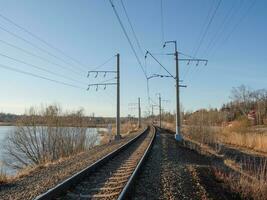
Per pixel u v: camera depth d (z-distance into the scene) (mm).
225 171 21156
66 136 43250
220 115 87062
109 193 12422
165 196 12492
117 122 48875
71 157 25391
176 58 44250
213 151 36250
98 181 14703
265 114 117188
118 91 49219
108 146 35375
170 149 32156
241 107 133125
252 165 27578
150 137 49312
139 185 13930
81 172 14953
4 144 47531
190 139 48312
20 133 42500
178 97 44531
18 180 15133
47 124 42969
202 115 47875
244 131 59844
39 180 15039
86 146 44031
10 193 12406
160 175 16734
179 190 13664
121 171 17516
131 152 27859
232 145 47125
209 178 17609
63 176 15883
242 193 14867
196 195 13266
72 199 11523
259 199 14539
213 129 46219
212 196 13273
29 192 12500
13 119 46312
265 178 17344
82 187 13414
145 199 11844
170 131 78375
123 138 50031
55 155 41406
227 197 14273
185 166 20766
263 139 43281
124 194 11453
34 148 42219
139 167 17125
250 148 43406
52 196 11305
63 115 44938
